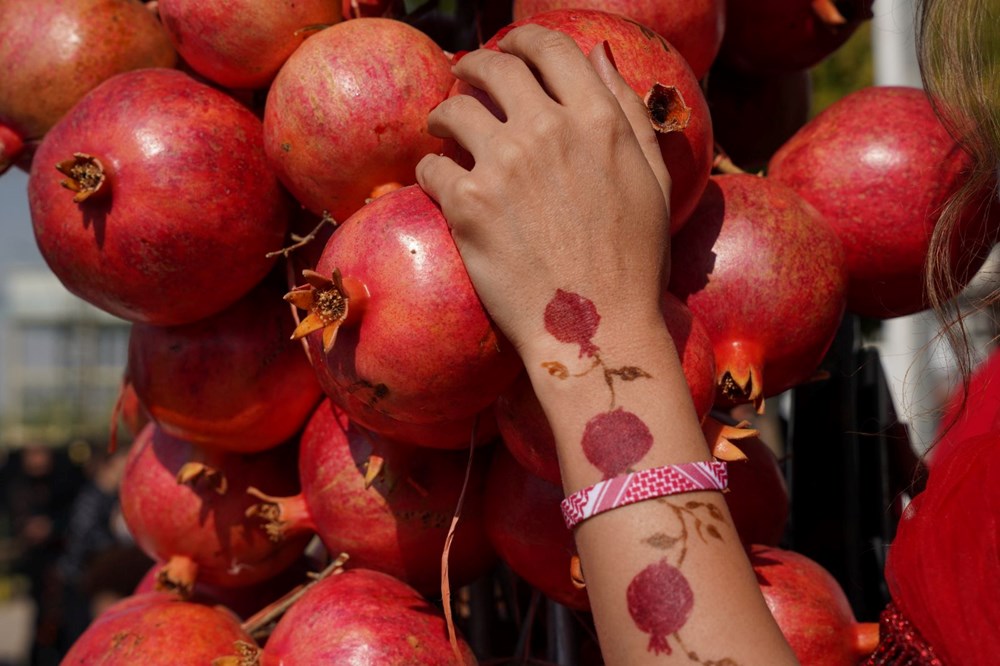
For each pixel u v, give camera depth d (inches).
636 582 18.4
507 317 19.9
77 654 25.5
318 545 33.3
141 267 24.1
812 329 24.2
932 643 18.7
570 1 24.6
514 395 21.7
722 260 23.8
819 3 27.9
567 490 19.2
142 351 26.1
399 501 24.5
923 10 21.6
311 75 23.2
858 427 31.0
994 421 20.3
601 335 19.4
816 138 26.4
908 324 51.2
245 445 26.5
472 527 25.1
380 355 21.1
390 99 22.9
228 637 25.5
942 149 25.2
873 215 25.4
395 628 23.3
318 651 23.1
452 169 20.5
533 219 19.7
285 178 24.1
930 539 18.8
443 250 20.9
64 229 24.3
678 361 19.7
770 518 26.0
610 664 18.6
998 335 22.0
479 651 28.0
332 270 21.7
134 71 25.7
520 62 20.6
